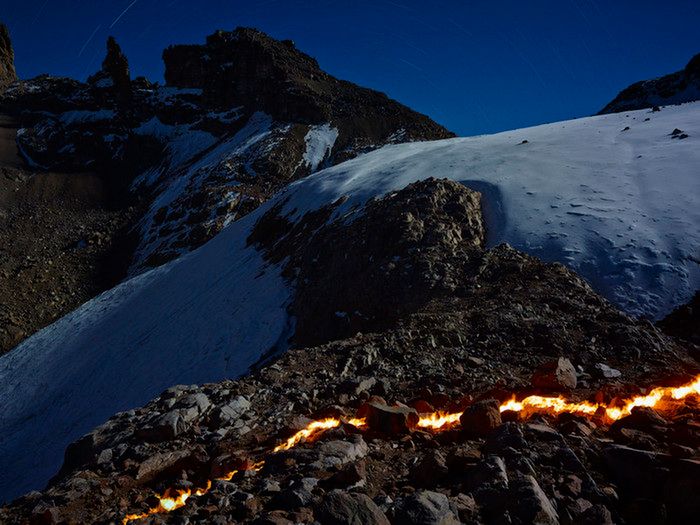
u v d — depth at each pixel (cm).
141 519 490
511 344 1348
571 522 435
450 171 3591
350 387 966
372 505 443
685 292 1761
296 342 2716
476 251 2359
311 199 4334
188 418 827
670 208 2256
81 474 679
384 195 3444
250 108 13525
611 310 1666
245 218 5406
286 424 793
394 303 2264
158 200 10325
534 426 628
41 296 7394
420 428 757
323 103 11875
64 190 11881
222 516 478
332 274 2812
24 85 17025
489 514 450
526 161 3403
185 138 13650
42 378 4231
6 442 3344
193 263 5131
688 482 441
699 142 2956
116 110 15188
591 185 2747
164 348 3484
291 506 483
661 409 817
